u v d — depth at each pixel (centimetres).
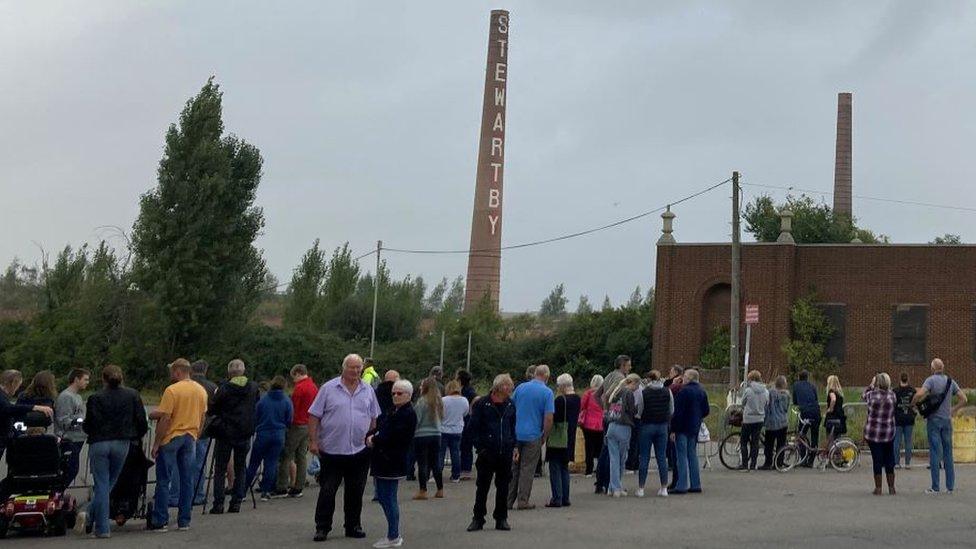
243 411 1806
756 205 8675
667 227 5784
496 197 9819
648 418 2028
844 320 5578
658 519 1725
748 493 2092
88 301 6400
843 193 9700
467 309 9062
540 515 1777
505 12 9912
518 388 1862
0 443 1634
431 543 1476
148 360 6225
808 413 2597
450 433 2289
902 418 2603
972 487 2189
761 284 5625
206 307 6241
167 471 1608
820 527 1636
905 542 1502
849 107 9769
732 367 3919
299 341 6631
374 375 2492
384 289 8281
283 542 1498
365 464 1531
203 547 1455
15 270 9069
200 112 6303
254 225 6406
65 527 1597
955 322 5450
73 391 1791
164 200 6228
